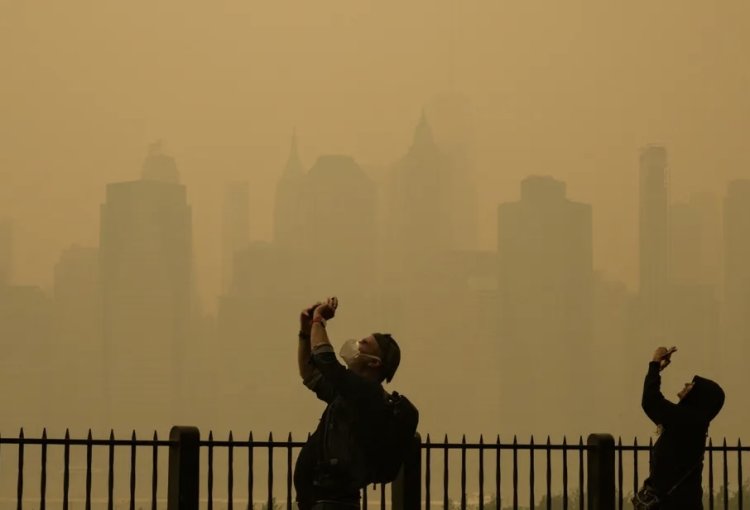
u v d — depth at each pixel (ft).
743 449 43.34
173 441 35.19
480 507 38.50
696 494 33.09
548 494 40.34
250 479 35.14
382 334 26.09
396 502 37.88
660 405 32.83
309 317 26.58
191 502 34.78
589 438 41.52
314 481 25.03
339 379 24.44
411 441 25.30
